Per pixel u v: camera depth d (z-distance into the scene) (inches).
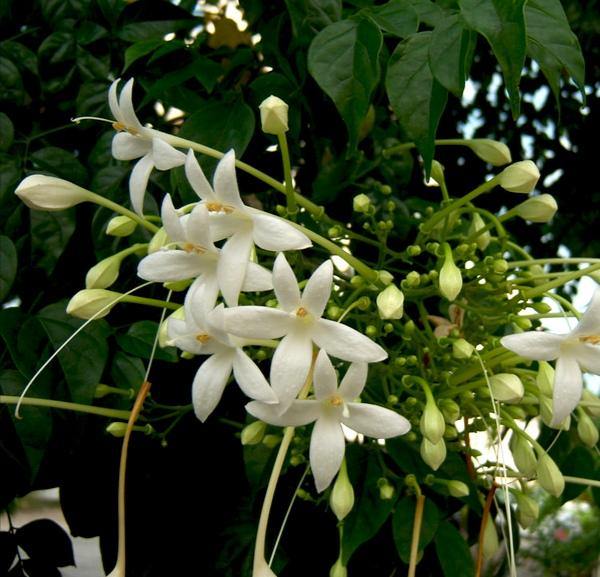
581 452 9.1
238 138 8.3
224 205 6.6
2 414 7.8
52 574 9.2
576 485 9.0
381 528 8.4
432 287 7.9
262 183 9.9
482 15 5.9
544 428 9.3
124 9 9.7
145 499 9.1
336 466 6.2
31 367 7.8
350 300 7.7
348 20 7.2
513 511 9.3
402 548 7.3
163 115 10.4
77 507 9.0
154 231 8.0
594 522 31.7
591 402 8.1
